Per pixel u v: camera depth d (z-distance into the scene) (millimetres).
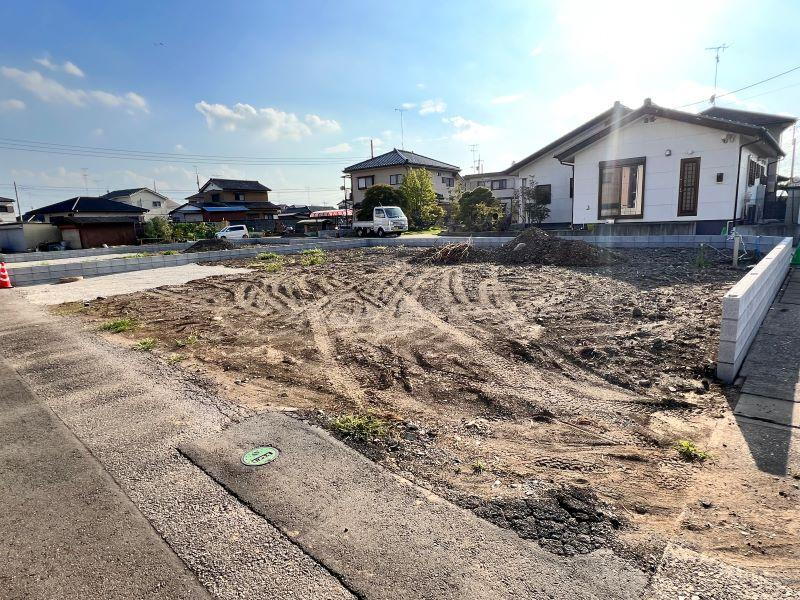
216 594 1741
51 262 17531
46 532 2111
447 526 2059
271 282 9789
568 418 3191
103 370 4324
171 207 56719
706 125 12516
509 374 3994
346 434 2932
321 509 2199
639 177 14297
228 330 5895
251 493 2336
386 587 1735
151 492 2391
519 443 2877
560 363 4191
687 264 8969
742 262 8922
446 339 5062
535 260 10430
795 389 3441
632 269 8797
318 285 9164
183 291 9109
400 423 3131
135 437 2977
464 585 1729
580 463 2635
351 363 4449
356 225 25719
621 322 5273
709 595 1669
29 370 4371
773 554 1883
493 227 22219
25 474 2588
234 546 1986
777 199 17203
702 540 1975
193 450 2777
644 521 2115
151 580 1818
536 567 1811
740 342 3781
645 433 2951
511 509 2176
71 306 7789
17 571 1885
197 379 4031
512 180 26281
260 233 33250
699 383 3613
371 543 1964
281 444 2820
